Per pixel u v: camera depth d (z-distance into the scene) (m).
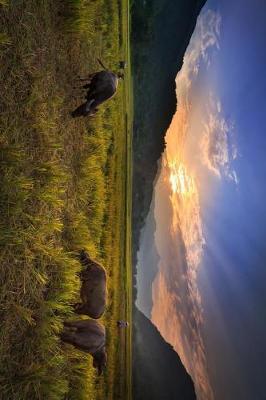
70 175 7.98
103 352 7.36
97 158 9.66
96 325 7.13
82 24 7.83
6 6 5.55
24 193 5.35
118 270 12.93
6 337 5.36
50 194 6.34
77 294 7.58
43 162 6.50
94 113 8.72
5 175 5.16
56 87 7.41
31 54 6.24
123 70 13.91
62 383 6.18
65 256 6.91
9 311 5.44
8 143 5.57
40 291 6.20
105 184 11.16
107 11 11.44
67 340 6.77
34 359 5.91
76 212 8.30
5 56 5.58
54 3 7.29
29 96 6.16
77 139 8.58
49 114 7.04
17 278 5.59
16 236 5.30
